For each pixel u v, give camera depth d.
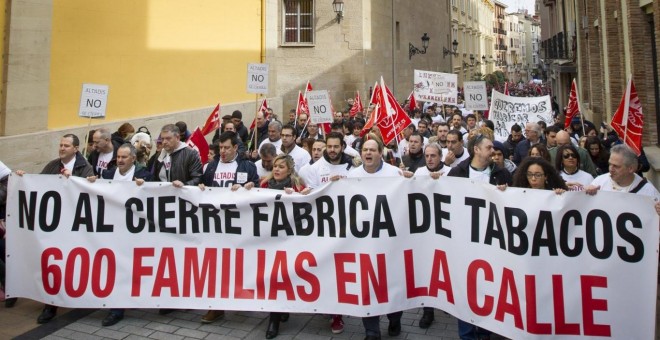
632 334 4.32
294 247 5.24
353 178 5.14
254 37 16.97
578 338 4.39
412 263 5.05
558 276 4.43
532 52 127.31
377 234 5.07
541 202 4.49
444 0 40.12
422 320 5.47
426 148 6.12
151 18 13.06
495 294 4.63
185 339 5.16
